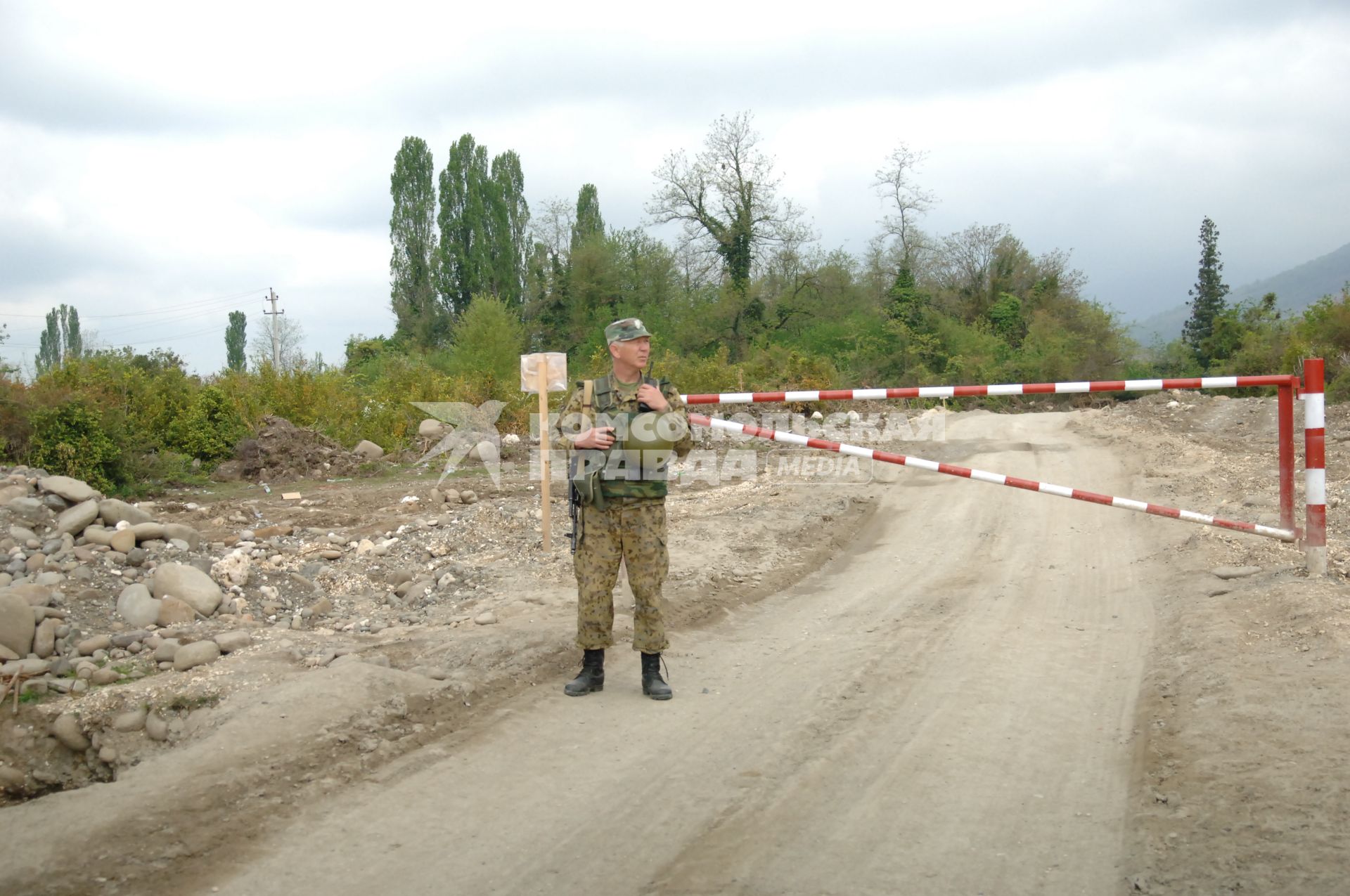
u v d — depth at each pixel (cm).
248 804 376
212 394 1448
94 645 552
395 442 1619
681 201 5109
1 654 523
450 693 488
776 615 681
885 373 4662
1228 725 420
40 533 739
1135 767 404
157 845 346
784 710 481
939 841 344
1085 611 657
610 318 5441
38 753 454
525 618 621
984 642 590
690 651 592
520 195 6066
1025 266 5616
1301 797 346
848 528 962
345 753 421
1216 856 317
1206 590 651
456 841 351
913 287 5041
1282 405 687
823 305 5100
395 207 5712
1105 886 310
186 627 600
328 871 331
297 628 641
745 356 4894
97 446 1167
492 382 2006
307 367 1822
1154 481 1093
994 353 4869
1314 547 627
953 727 454
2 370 1348
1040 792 384
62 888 321
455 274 5734
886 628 628
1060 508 994
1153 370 4912
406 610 684
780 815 366
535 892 314
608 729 459
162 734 452
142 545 734
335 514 1014
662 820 364
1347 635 508
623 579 721
